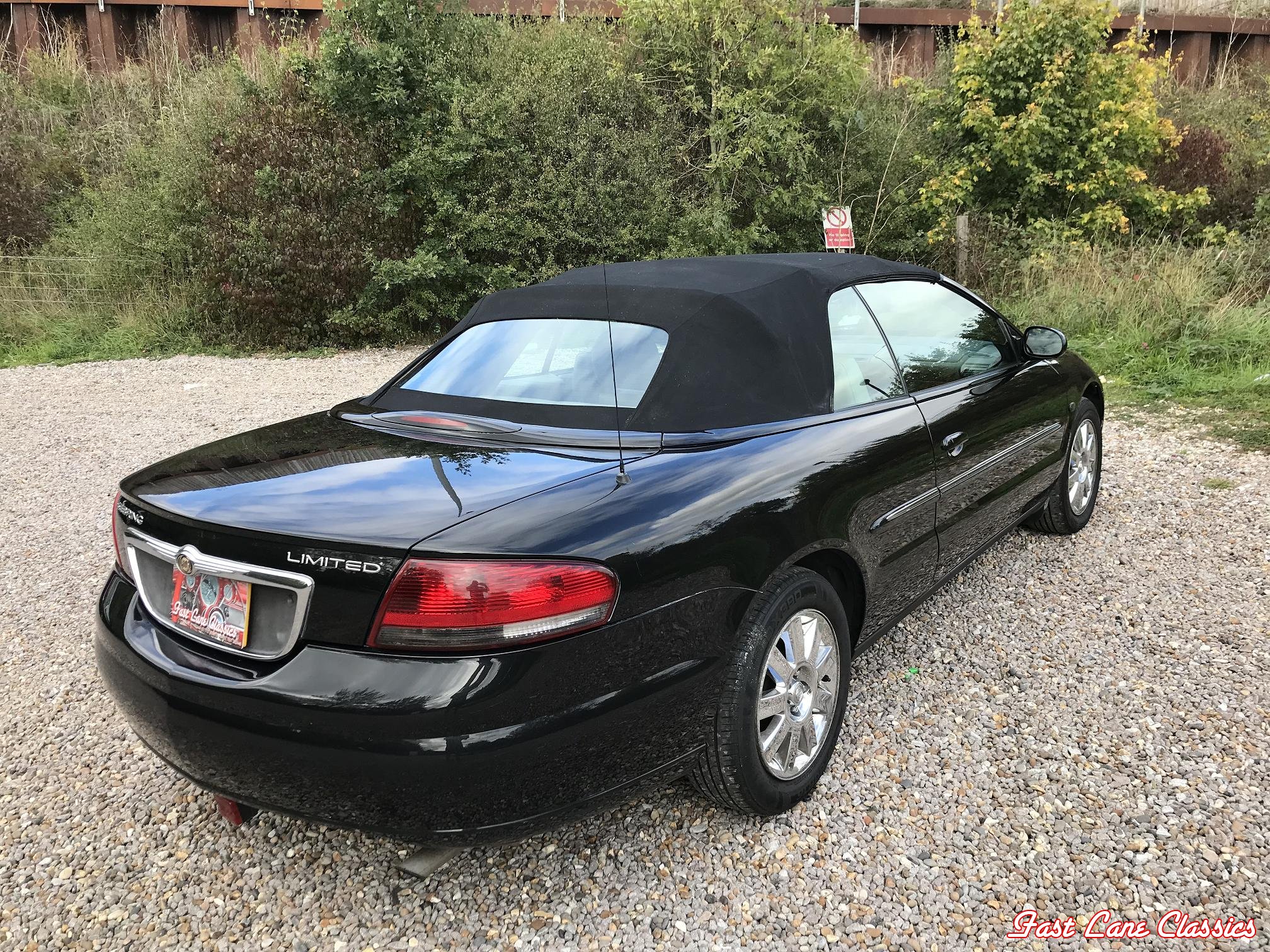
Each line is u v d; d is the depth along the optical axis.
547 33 14.03
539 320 2.86
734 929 2.05
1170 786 2.47
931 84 16.05
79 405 8.88
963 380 3.37
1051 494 4.18
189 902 2.21
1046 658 3.22
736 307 2.61
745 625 2.18
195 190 12.82
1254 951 1.92
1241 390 7.18
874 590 2.72
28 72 17.20
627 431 2.35
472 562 1.78
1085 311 9.59
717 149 13.60
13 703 3.21
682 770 2.14
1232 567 3.94
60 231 14.60
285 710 1.83
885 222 13.98
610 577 1.89
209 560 2.00
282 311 12.20
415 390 2.84
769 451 2.38
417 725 1.75
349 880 2.27
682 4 13.38
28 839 2.46
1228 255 10.23
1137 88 12.95
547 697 1.81
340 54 11.73
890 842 2.31
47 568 4.55
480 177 12.66
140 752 2.88
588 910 2.13
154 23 18.33
